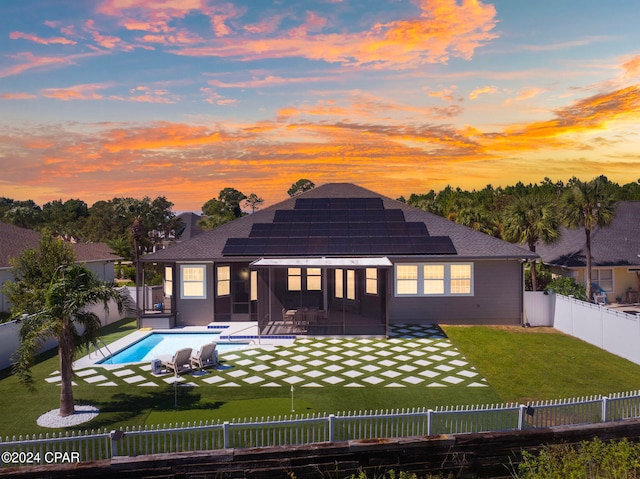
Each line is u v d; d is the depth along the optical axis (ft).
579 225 95.81
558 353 62.18
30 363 38.99
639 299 103.96
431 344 67.21
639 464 26.61
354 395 46.91
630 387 48.73
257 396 46.70
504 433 32.12
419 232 84.84
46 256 47.65
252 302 81.25
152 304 89.04
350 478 30.35
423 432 34.37
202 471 30.04
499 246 81.41
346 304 80.23
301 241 82.74
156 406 43.91
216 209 299.79
